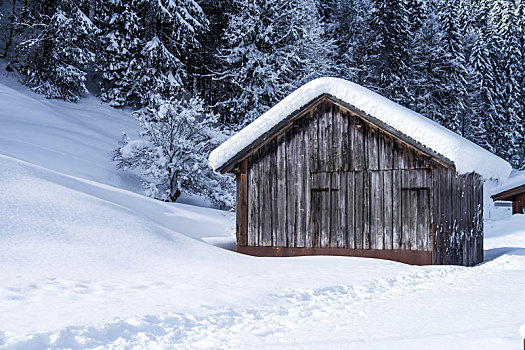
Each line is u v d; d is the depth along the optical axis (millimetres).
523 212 34719
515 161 68875
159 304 6672
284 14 39594
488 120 69750
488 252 18734
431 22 60438
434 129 13398
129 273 9180
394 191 14227
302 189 15602
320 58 44250
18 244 9562
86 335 5117
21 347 4621
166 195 27172
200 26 39938
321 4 60969
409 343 5184
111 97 41344
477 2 81812
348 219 14812
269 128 15852
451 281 10461
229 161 16422
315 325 6113
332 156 15219
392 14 53344
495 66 72750
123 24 40156
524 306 7355
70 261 9234
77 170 24844
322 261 12656
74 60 38844
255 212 16281
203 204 30828
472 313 6844
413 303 7695
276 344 5176
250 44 39781
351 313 6887
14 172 13406
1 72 38156
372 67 52906
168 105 28000
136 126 38625
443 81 59562
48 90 37156
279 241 15797
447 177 14508
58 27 36094
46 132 29109
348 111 15055
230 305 6965
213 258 11438
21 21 39719
